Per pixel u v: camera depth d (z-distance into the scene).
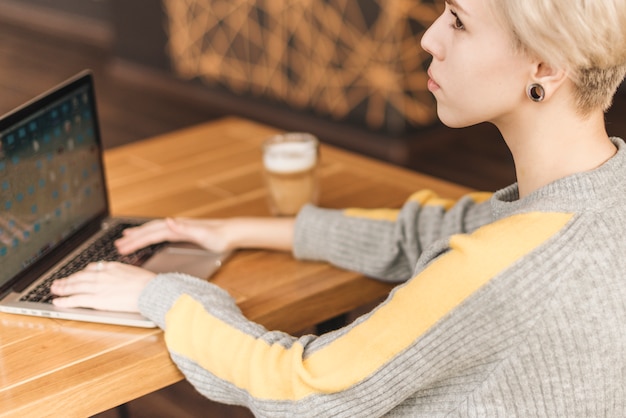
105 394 1.23
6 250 1.40
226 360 1.20
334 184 1.90
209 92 5.23
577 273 1.00
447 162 4.16
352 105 4.43
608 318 1.00
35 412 1.17
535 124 1.04
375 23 4.18
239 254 1.59
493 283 1.00
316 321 1.48
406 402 1.12
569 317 1.00
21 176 1.42
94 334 1.32
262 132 2.25
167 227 1.59
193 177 1.96
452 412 1.08
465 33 1.03
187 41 5.24
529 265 1.00
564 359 1.01
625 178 1.04
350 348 1.09
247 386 1.17
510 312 1.00
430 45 1.08
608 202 1.02
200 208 1.79
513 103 1.04
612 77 1.00
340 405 1.09
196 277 1.47
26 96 5.31
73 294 1.39
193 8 5.14
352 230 1.54
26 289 1.43
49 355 1.27
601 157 1.05
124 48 5.66
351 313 1.92
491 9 0.99
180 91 5.38
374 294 1.55
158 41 5.43
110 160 2.07
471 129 4.48
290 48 4.67
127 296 1.35
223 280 1.50
